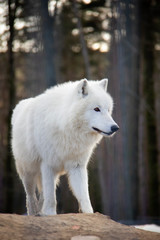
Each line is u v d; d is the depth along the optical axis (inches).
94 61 1214.9
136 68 1115.3
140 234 226.5
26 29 1015.0
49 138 307.1
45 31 970.1
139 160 1116.5
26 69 1013.8
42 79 966.4
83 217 250.2
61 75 1190.9
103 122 299.6
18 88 1104.8
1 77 1106.1
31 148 330.0
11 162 1095.0
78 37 1190.9
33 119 326.6
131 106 1111.6
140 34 1114.1
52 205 309.3
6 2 1006.4
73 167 318.0
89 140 312.3
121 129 1030.4
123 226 239.3
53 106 315.3
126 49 1067.9
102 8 1139.9
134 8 1080.8
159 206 1103.0
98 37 1189.7
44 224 227.0
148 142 1135.6
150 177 1122.7
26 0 988.6
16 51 1068.5
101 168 1083.3
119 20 1047.6
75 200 984.9
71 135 303.7
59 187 837.8
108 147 1063.6
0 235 204.5
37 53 973.2
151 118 1132.5
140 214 1079.6
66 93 321.4
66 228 224.7
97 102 304.8
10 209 1100.5
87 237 208.7
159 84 1181.1
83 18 1159.6
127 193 1029.8
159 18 1119.0
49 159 312.8
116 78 1046.4
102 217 255.6
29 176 357.4
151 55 1142.3
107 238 213.3
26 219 232.5
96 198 1122.0
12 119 403.2
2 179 1097.4
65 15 1149.1
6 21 1031.0
